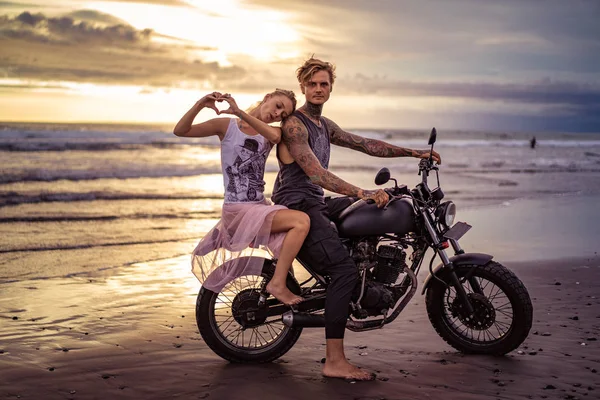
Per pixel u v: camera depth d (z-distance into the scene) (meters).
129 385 3.64
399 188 4.07
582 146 54.22
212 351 4.31
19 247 8.28
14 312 5.20
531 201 14.02
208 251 4.10
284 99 3.91
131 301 5.63
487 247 8.39
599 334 4.61
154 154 28.67
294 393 3.53
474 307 4.15
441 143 52.91
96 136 36.28
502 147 51.81
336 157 32.12
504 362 4.04
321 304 4.01
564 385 3.63
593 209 12.64
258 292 4.10
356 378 3.74
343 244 4.02
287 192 4.01
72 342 4.43
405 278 4.10
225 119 3.98
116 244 8.66
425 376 3.80
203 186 17.00
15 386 3.59
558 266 7.15
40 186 15.62
